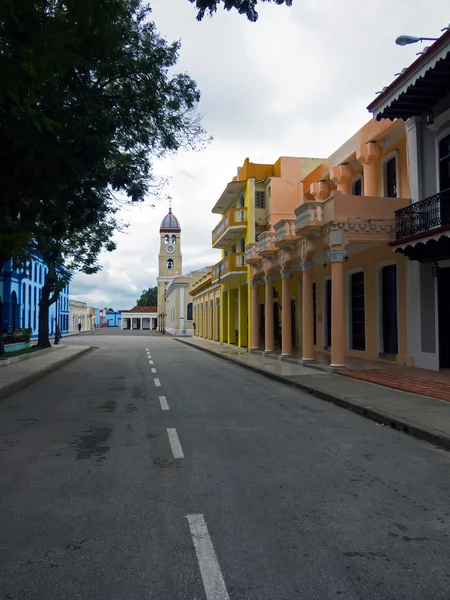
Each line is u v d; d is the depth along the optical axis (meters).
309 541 3.86
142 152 15.39
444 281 14.07
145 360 22.81
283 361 19.78
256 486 5.15
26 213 10.46
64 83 10.68
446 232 11.97
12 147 8.29
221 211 36.72
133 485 5.19
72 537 3.94
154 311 119.81
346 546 3.78
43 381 14.77
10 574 3.37
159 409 9.76
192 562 3.52
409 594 3.12
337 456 6.33
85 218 12.13
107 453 6.48
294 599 3.06
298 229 16.03
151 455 6.36
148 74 13.66
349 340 19.53
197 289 47.22
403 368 14.88
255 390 12.55
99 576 3.34
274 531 4.04
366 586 3.21
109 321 160.75
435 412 8.59
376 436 7.46
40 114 8.02
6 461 6.15
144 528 4.10
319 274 22.58
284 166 26.58
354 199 14.77
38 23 6.67
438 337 14.05
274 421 8.57
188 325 65.06
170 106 14.58
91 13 6.32
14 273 33.94
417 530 4.09
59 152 9.12
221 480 5.35
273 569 3.43
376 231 14.78
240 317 30.59
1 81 5.78
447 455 6.41
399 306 15.83
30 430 7.92
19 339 27.14
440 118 13.34
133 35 13.26
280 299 28.06
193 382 14.28
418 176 14.40
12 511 4.50
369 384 12.32
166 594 3.12
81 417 8.99
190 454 6.41
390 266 16.78
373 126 17.09
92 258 28.67
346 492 4.98
